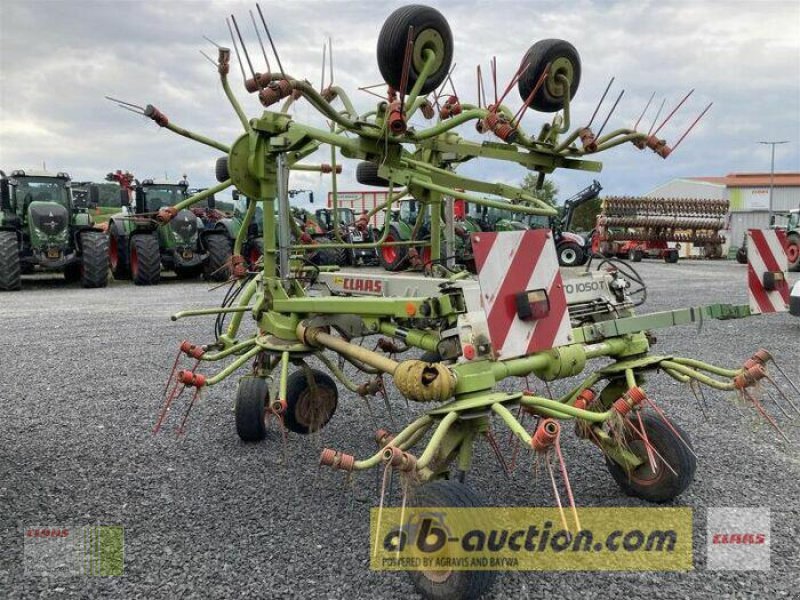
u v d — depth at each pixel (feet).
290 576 9.82
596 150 14.17
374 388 15.29
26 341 28.86
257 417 15.42
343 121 12.61
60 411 18.44
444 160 17.47
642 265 82.84
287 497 12.67
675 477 11.70
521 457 14.70
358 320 14.48
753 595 9.30
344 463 9.02
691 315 12.30
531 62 14.26
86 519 11.76
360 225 18.69
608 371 12.32
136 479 13.60
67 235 50.01
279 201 14.88
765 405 18.54
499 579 9.74
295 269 16.22
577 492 12.74
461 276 16.05
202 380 13.44
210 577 9.80
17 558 10.39
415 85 12.93
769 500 12.32
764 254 12.44
